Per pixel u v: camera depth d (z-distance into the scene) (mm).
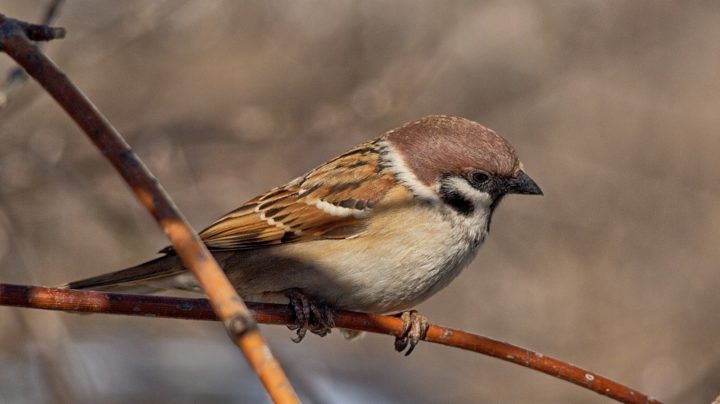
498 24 14562
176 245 3842
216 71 14227
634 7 14883
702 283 15492
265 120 13461
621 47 14859
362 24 13656
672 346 15023
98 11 13336
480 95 14508
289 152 13484
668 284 15617
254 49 14531
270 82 14164
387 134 7949
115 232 12453
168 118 14117
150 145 13445
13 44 4215
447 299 15531
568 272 15641
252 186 13445
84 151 12883
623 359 14977
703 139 16641
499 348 6430
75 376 10336
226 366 13250
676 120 16344
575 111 16188
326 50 14172
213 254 7840
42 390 11555
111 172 12664
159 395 12453
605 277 15586
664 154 16234
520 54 14633
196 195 13367
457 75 14516
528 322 15266
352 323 7094
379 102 13016
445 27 13828
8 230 10992
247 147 13586
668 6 15352
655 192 16078
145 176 3971
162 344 13516
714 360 14562
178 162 13336
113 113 14219
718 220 15930
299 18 14445
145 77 14492
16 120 12664
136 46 14297
